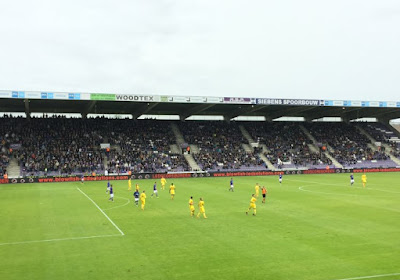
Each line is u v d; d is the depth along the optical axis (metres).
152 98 67.31
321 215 31.30
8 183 60.72
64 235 24.48
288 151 87.06
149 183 60.06
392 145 94.56
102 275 17.23
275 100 73.88
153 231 25.61
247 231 25.55
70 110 83.44
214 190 49.59
